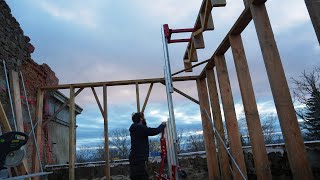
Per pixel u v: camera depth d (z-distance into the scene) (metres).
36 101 5.68
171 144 3.87
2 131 3.93
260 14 2.96
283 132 2.60
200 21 4.66
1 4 4.48
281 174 4.50
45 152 6.04
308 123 21.42
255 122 3.45
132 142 3.71
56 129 7.11
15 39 4.93
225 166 4.67
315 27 1.88
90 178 5.99
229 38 3.76
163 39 4.80
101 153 24.09
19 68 5.00
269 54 2.82
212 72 5.12
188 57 5.61
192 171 6.01
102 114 5.61
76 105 8.67
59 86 5.79
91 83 5.77
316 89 21.84
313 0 1.90
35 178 5.00
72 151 5.43
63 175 5.89
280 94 2.69
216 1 3.83
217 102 5.01
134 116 3.89
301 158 2.53
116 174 6.07
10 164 2.79
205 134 5.44
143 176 3.54
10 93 4.48
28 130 5.20
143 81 5.84
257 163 3.32
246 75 3.61
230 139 4.11
